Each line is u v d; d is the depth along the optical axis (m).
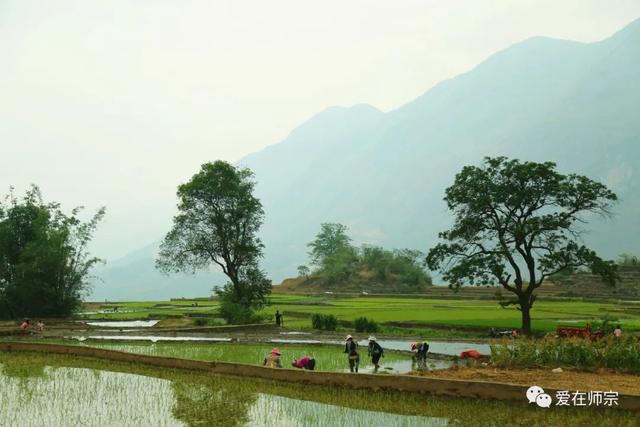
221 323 56.72
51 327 51.03
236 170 67.06
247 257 65.38
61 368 27.22
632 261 132.62
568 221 46.38
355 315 64.94
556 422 16.02
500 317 59.62
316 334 47.34
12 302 63.22
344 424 16.64
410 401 18.86
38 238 64.19
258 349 37.06
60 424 17.09
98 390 21.78
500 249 47.06
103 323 58.72
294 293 137.50
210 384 22.64
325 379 21.86
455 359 31.16
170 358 27.23
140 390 21.73
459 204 48.12
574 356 24.06
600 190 45.12
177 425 16.84
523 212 47.69
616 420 15.98
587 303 87.62
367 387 20.75
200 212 65.19
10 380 23.95
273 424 16.77
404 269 154.88
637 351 23.36
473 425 16.08
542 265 45.09
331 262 162.38
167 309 84.81
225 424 16.81
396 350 36.12
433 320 55.56
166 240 65.44
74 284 65.38
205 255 65.69
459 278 46.97
